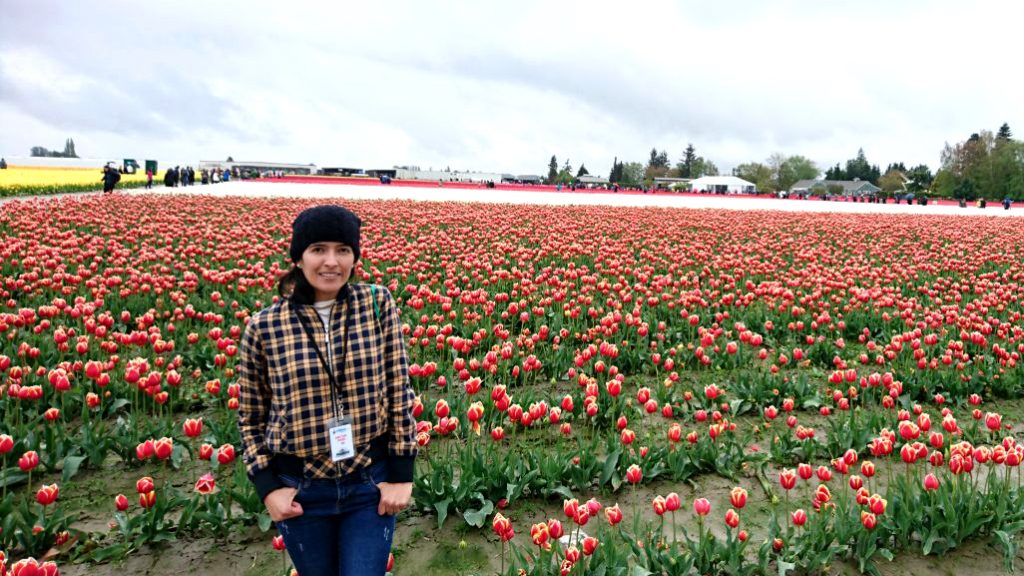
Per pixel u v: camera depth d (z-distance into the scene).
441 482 5.19
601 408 7.12
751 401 7.73
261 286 11.91
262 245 14.91
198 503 5.07
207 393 7.53
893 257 19.25
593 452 6.04
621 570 4.08
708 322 11.20
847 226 28.47
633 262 15.85
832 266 17.22
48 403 6.77
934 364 8.25
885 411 7.77
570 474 5.68
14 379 6.25
